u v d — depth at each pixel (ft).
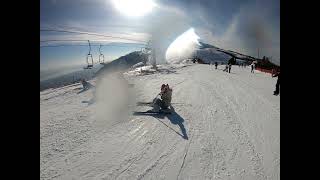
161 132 31.27
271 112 41.60
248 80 94.02
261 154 24.47
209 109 43.62
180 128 32.81
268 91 65.41
